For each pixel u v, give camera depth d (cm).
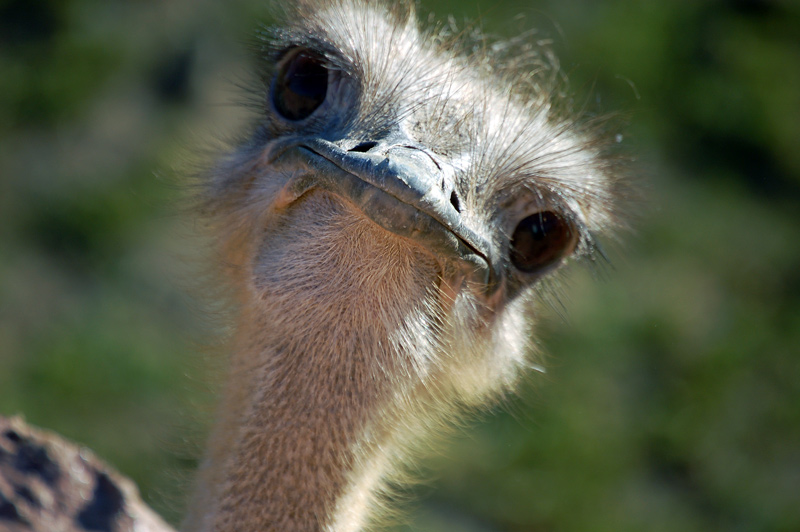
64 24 3475
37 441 1256
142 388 2734
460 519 2612
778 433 3131
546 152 1270
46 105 3262
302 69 1237
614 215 1466
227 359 1268
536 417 2858
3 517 1161
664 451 2986
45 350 2725
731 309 3412
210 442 1213
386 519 1273
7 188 3050
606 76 3656
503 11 3306
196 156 1465
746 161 3888
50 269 2922
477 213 1134
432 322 1105
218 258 1323
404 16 1373
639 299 3306
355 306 1066
